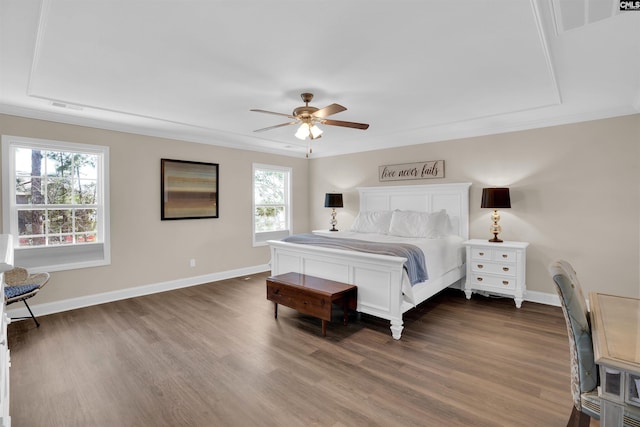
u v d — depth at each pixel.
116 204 4.09
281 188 6.28
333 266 3.41
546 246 3.90
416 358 2.56
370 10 1.72
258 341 2.88
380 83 2.75
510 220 4.16
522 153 4.06
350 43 2.08
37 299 3.54
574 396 1.50
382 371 2.37
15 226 3.48
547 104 3.31
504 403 1.98
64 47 2.10
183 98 3.11
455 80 2.69
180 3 1.65
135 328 3.18
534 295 3.99
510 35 1.98
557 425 1.78
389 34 1.97
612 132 3.47
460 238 4.41
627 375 1.18
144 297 4.22
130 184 4.21
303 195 6.54
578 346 1.44
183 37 2.00
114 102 3.22
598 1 1.62
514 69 2.47
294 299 3.20
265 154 5.84
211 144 5.08
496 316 3.50
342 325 3.26
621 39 2.01
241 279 5.22
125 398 2.06
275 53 2.21
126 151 4.18
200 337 2.97
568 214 3.75
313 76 2.60
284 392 2.12
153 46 2.10
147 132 4.35
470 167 4.50
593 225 3.60
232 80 2.67
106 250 4.01
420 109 3.50
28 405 1.98
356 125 3.14
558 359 2.53
